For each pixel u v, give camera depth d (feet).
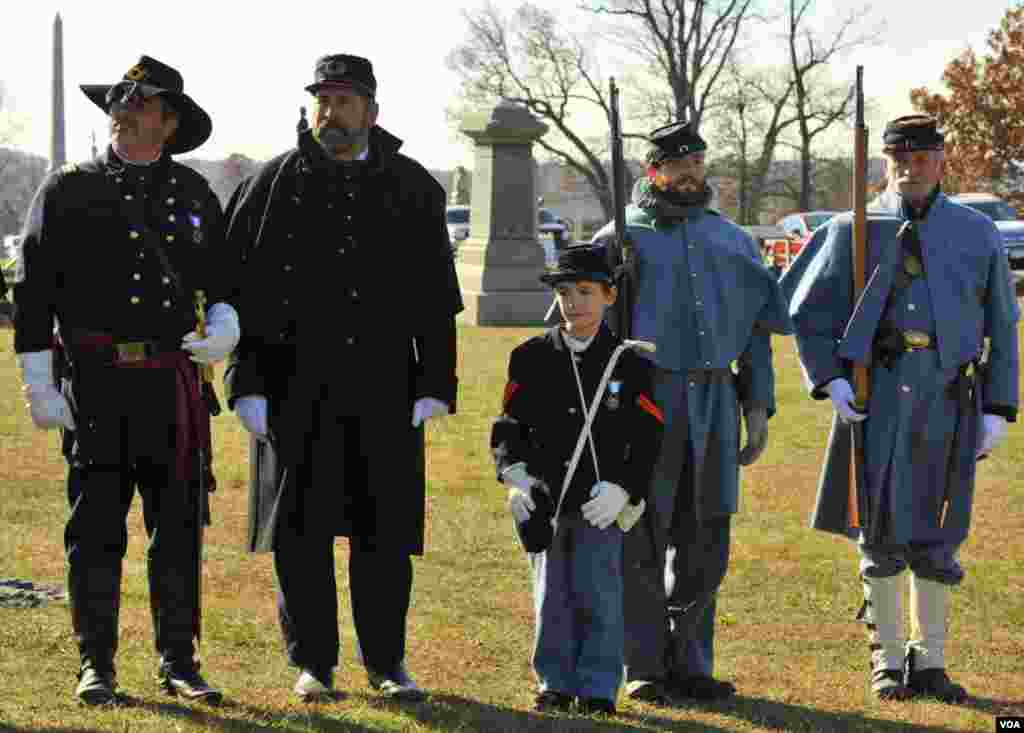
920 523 21.81
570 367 20.06
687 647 21.33
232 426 46.06
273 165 20.11
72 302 19.16
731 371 21.42
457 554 30.19
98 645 19.31
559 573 20.18
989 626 25.89
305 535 19.93
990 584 28.58
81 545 19.34
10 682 20.06
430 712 19.47
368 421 19.89
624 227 21.16
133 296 19.15
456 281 20.51
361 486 20.11
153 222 19.27
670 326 21.02
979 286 21.85
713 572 21.33
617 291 21.01
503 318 84.02
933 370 21.59
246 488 36.76
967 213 22.03
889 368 21.68
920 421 21.65
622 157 21.26
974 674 23.09
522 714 19.69
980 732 19.98
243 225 20.02
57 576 27.12
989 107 152.76
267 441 20.03
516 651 23.39
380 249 19.88
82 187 19.10
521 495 19.60
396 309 19.98
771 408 21.68
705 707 20.76
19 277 18.95
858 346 21.71
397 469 20.08
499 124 84.17
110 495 19.38
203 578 27.40
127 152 19.38
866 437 21.85
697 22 197.06
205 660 21.99
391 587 20.39
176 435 19.38
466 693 20.84
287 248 19.83
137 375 19.20
